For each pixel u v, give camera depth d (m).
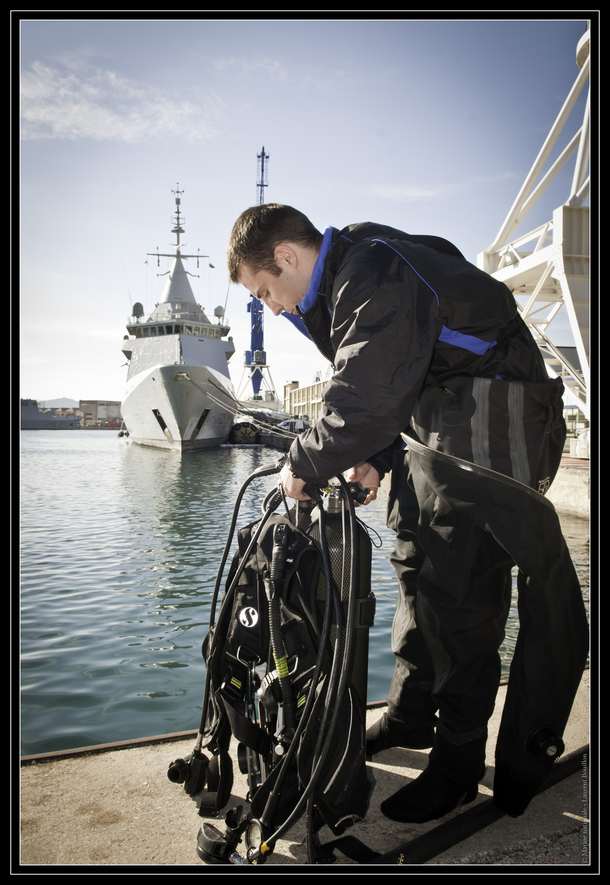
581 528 12.65
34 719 3.88
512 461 1.26
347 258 1.30
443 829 1.39
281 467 1.49
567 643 1.37
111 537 11.36
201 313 39.50
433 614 1.45
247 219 1.43
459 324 1.25
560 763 1.70
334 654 1.25
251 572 1.42
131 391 34.59
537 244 14.78
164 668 4.82
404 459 1.64
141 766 1.71
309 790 1.20
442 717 1.51
